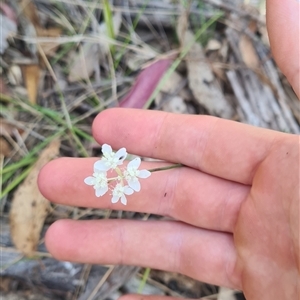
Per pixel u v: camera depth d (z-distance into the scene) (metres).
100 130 0.11
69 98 0.13
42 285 0.12
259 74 0.13
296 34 0.08
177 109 0.13
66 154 0.13
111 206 0.11
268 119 0.13
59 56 0.14
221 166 0.10
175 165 0.10
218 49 0.14
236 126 0.10
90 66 0.14
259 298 0.09
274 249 0.09
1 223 0.12
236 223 0.10
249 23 0.14
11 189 0.12
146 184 0.11
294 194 0.08
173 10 0.14
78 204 0.11
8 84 0.13
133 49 0.14
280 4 0.08
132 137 0.11
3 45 0.13
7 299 0.12
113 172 0.11
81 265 0.12
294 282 0.09
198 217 0.11
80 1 0.14
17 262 0.12
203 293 0.12
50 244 0.11
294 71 0.09
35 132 0.13
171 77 0.13
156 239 0.11
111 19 0.13
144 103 0.13
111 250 0.11
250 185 0.10
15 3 0.14
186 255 0.11
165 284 0.12
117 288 0.12
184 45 0.14
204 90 0.13
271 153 0.09
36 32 0.14
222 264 0.10
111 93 0.14
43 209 0.12
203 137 0.10
